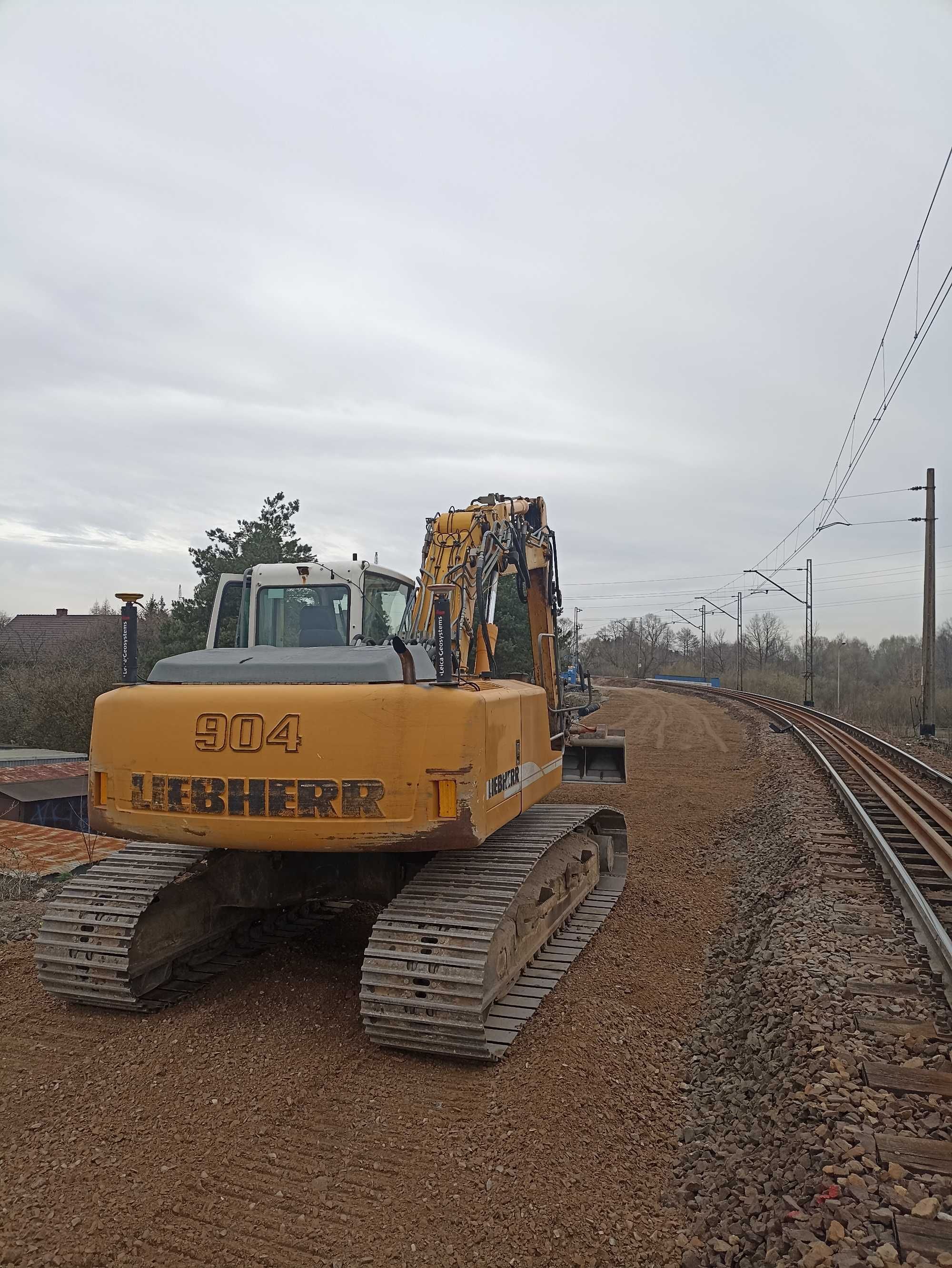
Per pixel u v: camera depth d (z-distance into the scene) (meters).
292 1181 4.15
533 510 9.31
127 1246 3.69
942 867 8.89
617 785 17.12
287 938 7.62
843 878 8.74
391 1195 4.04
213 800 5.36
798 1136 4.26
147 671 23.91
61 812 13.80
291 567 7.18
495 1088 4.96
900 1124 4.27
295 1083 5.04
